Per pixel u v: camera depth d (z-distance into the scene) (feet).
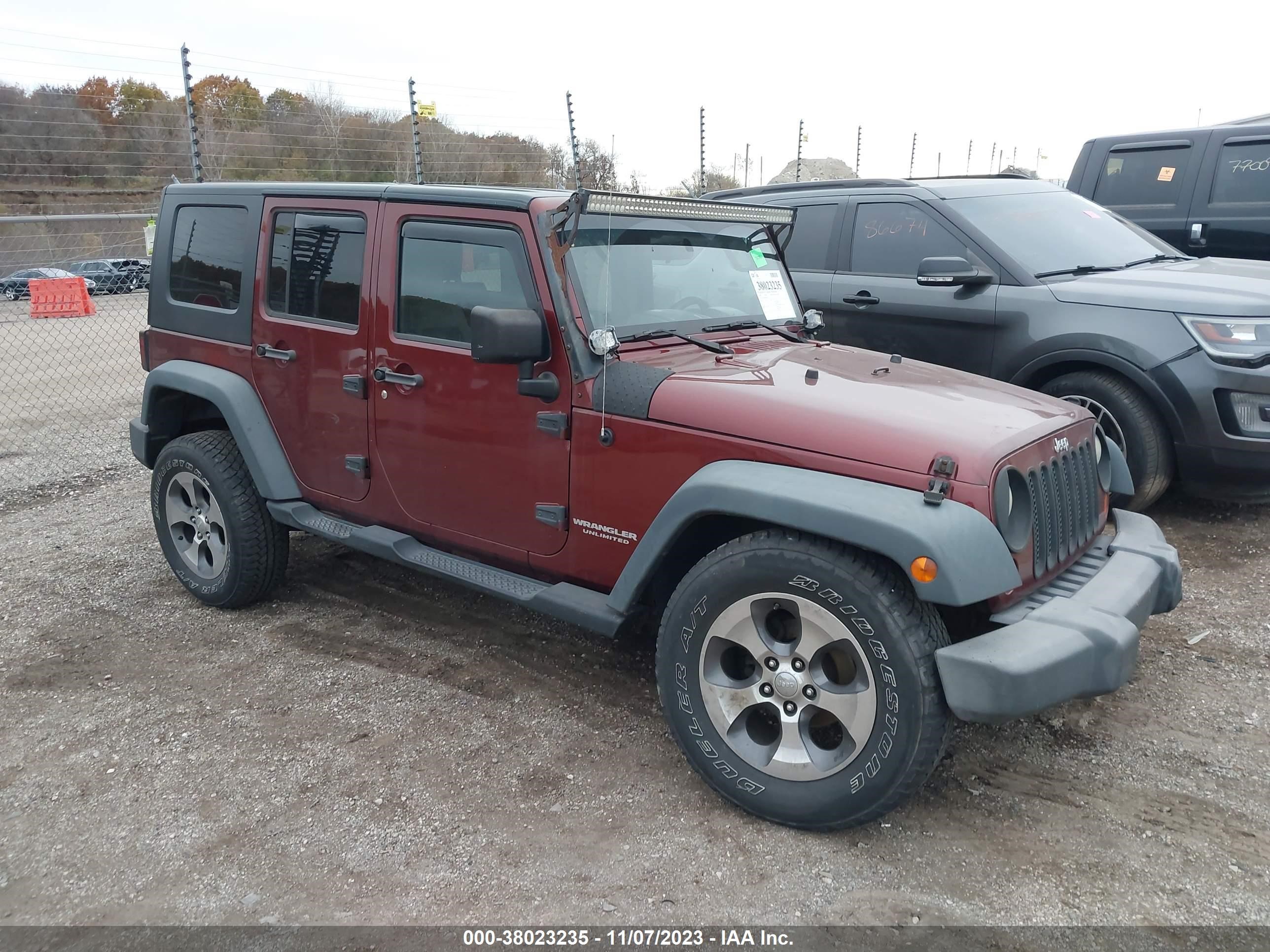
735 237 12.98
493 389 11.07
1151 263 19.01
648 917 8.18
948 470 8.32
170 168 36.91
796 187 21.99
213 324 14.43
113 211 36.68
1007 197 19.70
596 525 10.47
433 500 12.03
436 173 38.63
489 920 8.18
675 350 11.16
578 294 10.48
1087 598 8.98
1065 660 8.17
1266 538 16.39
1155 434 16.16
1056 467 9.57
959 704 8.13
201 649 13.69
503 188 11.47
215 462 14.15
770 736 9.59
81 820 9.70
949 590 7.94
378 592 15.71
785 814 9.13
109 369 39.58
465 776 10.37
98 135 36.29
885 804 8.63
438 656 13.35
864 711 8.59
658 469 9.85
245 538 14.17
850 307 19.99
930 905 8.26
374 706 11.96
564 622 14.33
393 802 9.91
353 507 13.08
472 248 11.20
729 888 8.52
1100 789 9.91
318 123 37.88
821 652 8.91
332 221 12.75
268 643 13.84
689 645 9.52
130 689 12.51
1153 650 12.87
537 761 10.64
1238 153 24.23
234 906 8.43
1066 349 16.78
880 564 8.61
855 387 10.02
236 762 10.72
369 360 12.34
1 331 49.11
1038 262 18.04
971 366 18.33
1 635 14.19
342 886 8.64
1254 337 15.23
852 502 8.38
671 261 11.86
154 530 18.93
